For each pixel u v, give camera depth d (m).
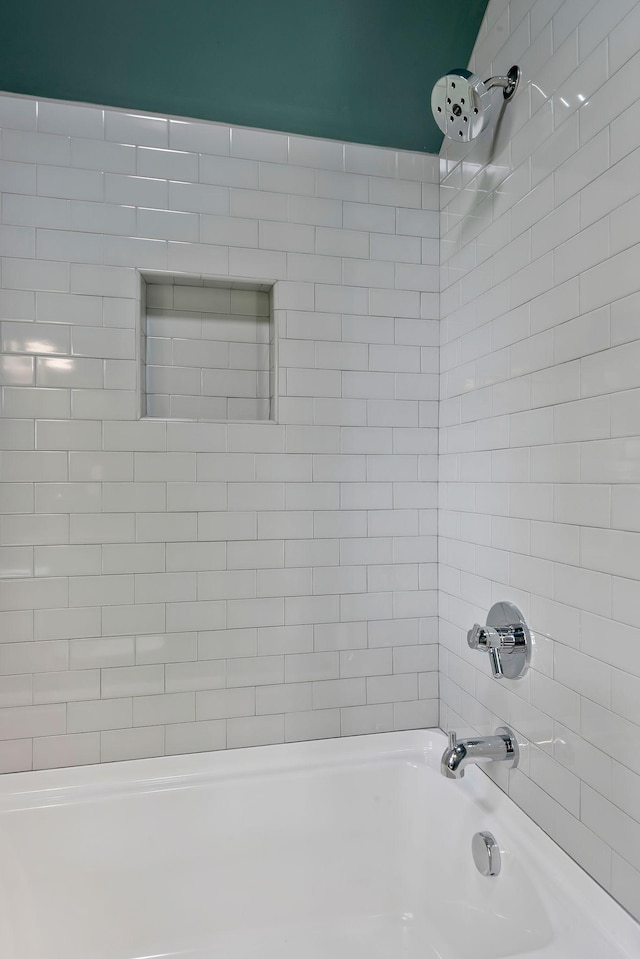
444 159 1.86
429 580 1.90
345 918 1.65
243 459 1.75
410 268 1.88
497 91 1.51
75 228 1.63
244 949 1.57
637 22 1.03
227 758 1.71
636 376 1.04
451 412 1.81
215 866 1.62
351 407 1.83
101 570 1.65
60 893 1.52
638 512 1.04
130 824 1.58
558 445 1.27
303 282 1.79
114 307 1.65
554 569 1.29
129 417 1.67
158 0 1.44
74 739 1.64
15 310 1.59
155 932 1.56
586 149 1.17
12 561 1.60
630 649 1.06
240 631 1.75
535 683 1.36
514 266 1.45
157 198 1.68
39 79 1.57
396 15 1.54
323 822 1.69
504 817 1.42
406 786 1.74
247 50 1.56
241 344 1.87
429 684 1.90
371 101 1.73
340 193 1.82
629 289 1.06
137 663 1.68
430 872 1.64
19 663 1.61
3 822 1.51
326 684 1.82
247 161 1.75
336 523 1.82
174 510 1.70
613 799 1.10
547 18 1.30
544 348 1.32
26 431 1.60
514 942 1.28
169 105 1.67
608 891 1.11
